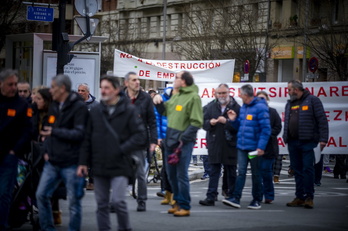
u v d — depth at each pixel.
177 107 14.02
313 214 14.91
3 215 11.45
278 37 57.84
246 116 15.39
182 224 13.08
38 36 25.25
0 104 11.63
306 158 16.06
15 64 27.45
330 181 23.97
